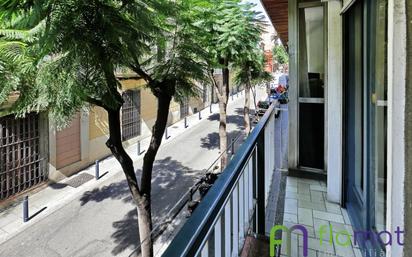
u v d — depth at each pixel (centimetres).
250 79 1282
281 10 529
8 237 609
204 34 580
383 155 183
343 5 293
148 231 480
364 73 227
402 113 128
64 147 913
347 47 296
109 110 426
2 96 306
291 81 404
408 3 122
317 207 309
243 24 706
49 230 636
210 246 108
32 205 739
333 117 315
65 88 287
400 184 131
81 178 912
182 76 420
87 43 255
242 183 173
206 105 2309
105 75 292
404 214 130
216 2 661
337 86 308
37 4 230
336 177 317
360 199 253
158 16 359
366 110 223
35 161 817
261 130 229
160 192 823
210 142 1345
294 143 405
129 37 283
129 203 756
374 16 197
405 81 126
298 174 402
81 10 251
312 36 395
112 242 594
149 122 1425
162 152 1203
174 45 429
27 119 785
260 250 214
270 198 322
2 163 728
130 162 480
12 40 300
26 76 310
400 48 125
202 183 675
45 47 249
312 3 387
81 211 719
